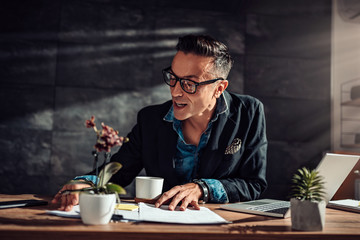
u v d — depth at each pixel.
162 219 0.96
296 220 0.94
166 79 1.37
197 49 1.26
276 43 3.75
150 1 3.61
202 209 1.17
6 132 3.29
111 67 3.49
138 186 1.27
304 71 3.75
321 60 3.77
